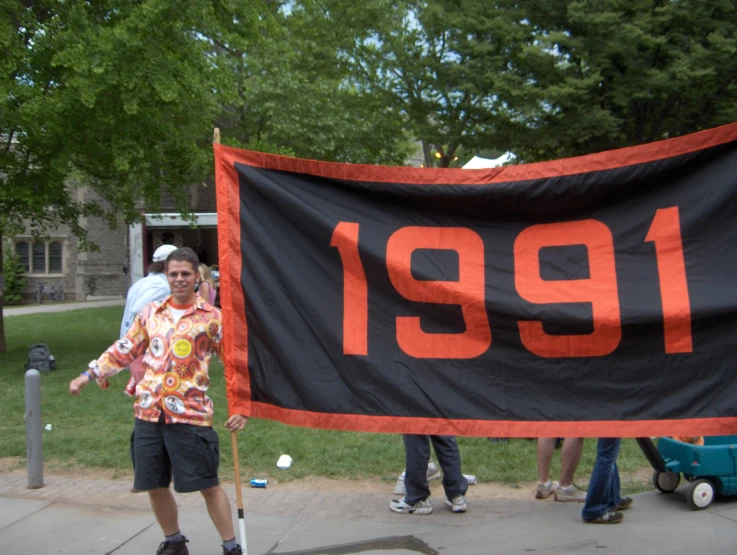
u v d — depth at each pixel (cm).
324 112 1870
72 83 1077
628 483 604
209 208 2889
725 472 534
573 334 409
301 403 421
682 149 405
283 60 1811
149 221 2242
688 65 1476
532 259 423
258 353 426
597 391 405
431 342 421
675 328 400
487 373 416
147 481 407
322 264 430
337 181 436
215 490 415
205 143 1565
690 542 470
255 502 564
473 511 540
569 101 1562
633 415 400
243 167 434
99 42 1093
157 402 402
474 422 411
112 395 966
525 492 587
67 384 1038
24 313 2222
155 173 1320
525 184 423
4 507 548
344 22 2123
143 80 1145
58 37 1120
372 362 420
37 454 598
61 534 493
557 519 518
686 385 398
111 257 3177
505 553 456
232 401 421
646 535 484
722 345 396
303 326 425
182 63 1205
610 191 416
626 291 407
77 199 2908
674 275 405
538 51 1516
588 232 420
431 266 424
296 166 436
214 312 423
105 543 477
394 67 2069
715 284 399
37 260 3184
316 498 574
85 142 1215
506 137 1739
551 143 1588
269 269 429
